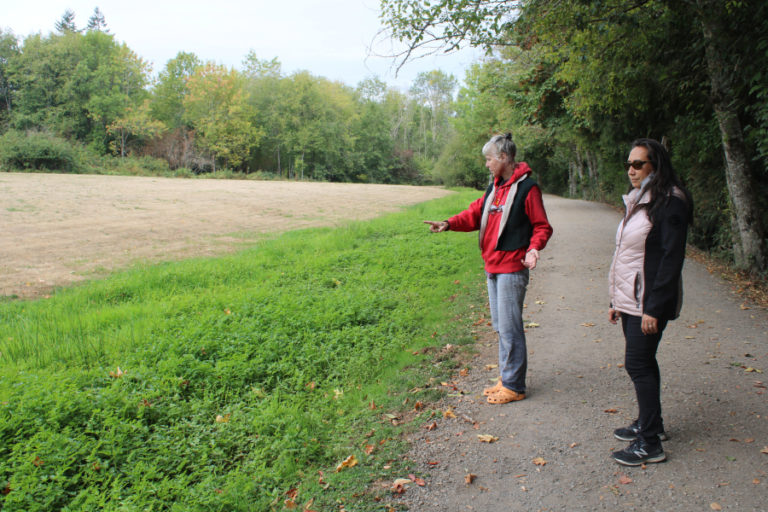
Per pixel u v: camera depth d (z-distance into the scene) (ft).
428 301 24.48
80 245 47.73
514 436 11.41
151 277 29.66
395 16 27.48
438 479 9.94
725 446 10.40
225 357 16.67
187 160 225.76
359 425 12.55
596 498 9.06
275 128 260.62
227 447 11.50
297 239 47.19
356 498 9.46
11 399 12.49
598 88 35.45
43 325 21.22
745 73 24.75
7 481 9.78
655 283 9.36
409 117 367.86
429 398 13.74
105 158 194.29
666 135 42.01
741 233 26.53
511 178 12.55
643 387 9.93
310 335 18.94
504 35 31.91
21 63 200.34
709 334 17.69
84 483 10.00
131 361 16.15
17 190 91.61
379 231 49.90
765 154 23.41
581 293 24.91
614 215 65.00
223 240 52.54
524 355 13.08
